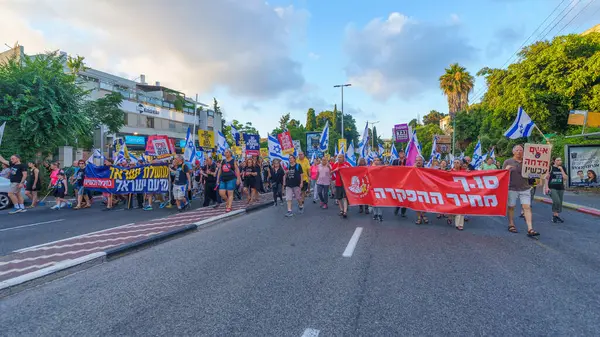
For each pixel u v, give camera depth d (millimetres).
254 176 11867
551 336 2898
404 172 8305
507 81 24156
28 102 15922
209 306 3504
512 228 7238
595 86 18750
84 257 5020
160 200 12148
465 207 7504
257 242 6316
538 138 21750
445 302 3562
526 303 3549
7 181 11320
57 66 18109
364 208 10188
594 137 16797
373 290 3889
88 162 11852
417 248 5793
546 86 21578
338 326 3057
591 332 2959
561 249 5766
